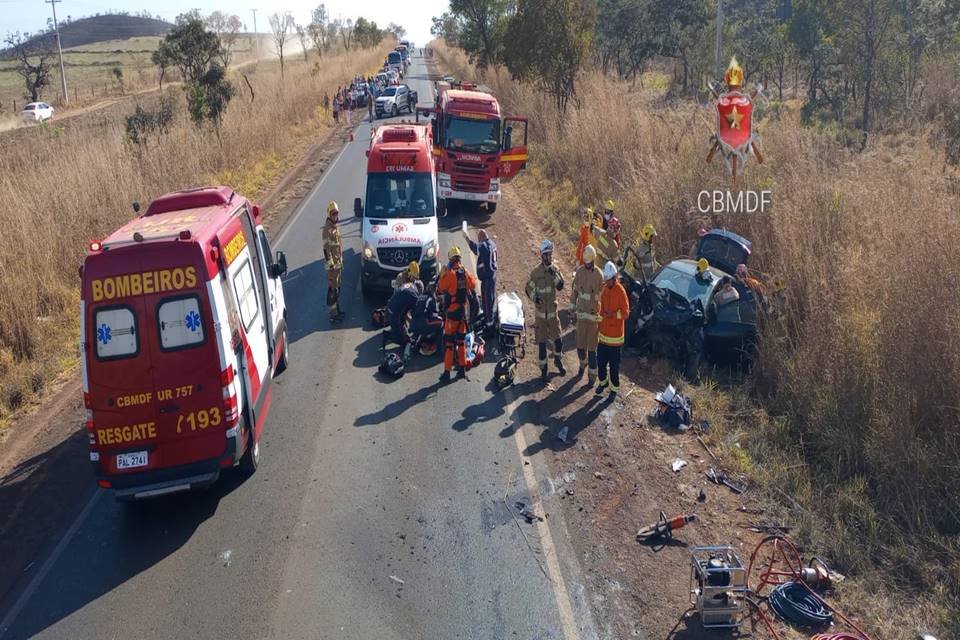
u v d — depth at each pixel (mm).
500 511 7059
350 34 87188
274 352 9500
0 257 11914
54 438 8773
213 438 6844
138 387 6602
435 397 9477
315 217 18844
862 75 24141
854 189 11938
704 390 9492
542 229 17766
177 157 19969
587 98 22453
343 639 5461
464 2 44562
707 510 7098
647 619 5676
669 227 13695
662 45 35031
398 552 6465
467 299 10102
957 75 22594
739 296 10398
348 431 8602
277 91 36312
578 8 26422
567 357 10797
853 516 6934
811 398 8555
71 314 12039
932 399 7500
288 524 6891
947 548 6270
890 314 8289
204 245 6770
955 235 8578
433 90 54062
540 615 5715
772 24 33562
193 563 6395
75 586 6168
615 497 7301
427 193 13734
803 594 5852
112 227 14562
